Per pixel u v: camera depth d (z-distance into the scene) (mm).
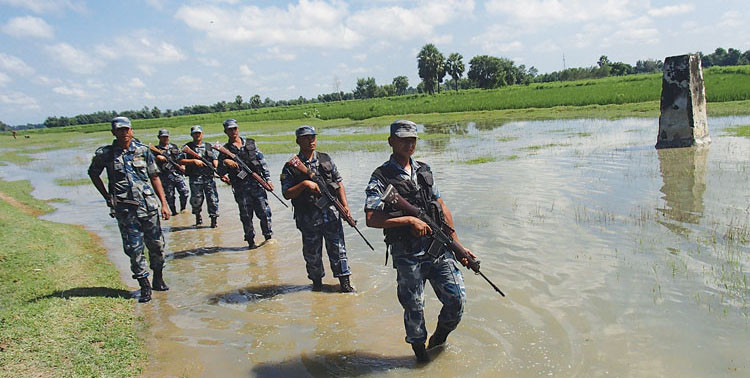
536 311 4676
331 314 5082
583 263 5746
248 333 4746
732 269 5234
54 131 81812
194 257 7445
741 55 136125
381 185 3926
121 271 6977
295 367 4059
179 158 9367
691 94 13703
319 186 5582
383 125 38188
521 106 40344
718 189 8656
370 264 6496
